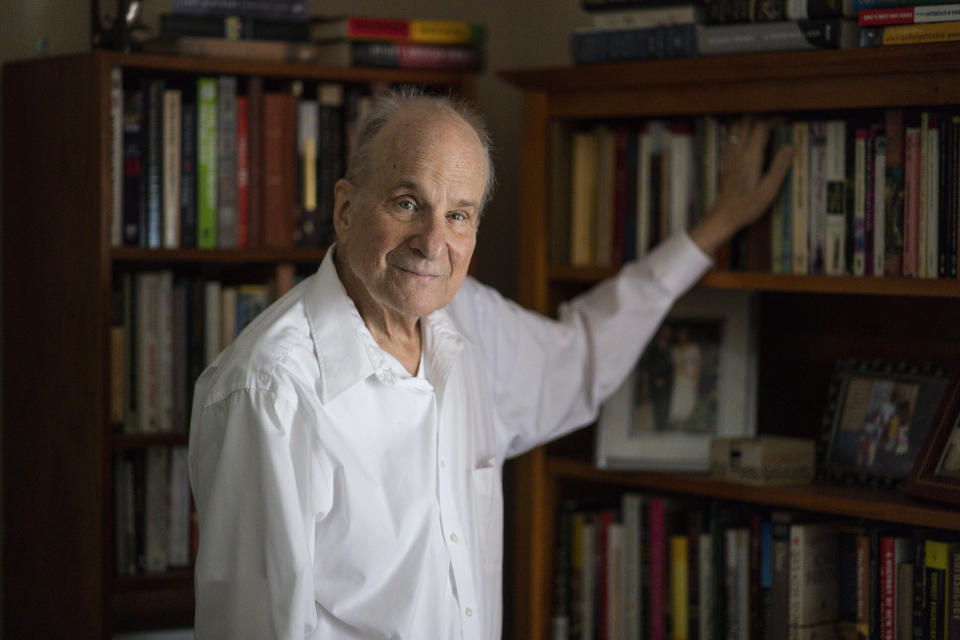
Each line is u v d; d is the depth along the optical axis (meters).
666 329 2.22
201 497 1.54
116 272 2.36
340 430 1.56
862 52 1.79
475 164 1.58
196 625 1.52
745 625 2.10
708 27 1.97
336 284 1.63
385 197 1.55
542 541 2.32
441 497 1.66
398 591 1.58
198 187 2.26
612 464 2.20
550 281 2.31
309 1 2.46
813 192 1.98
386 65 2.38
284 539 1.43
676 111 2.08
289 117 2.32
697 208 2.12
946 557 1.81
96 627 2.17
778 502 1.97
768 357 2.32
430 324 1.73
